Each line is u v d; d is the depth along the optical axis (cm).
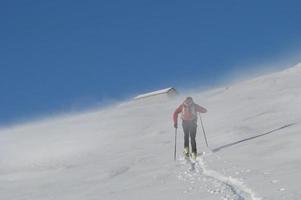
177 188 1034
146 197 998
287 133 1620
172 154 1878
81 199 1192
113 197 1102
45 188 1605
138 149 2383
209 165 1273
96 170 1825
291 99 3253
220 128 2555
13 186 1809
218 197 852
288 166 1036
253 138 1761
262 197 768
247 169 1093
